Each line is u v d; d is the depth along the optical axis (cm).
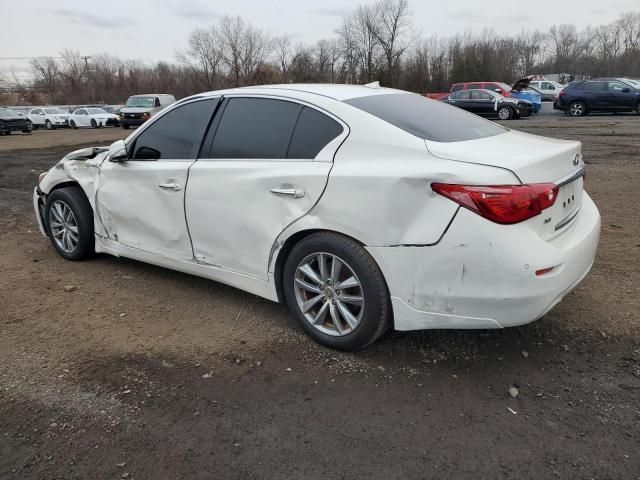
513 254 264
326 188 307
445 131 321
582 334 344
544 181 281
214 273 379
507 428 258
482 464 235
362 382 297
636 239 526
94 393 288
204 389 292
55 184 494
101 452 244
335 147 314
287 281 338
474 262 269
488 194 264
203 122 382
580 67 7925
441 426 260
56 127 3391
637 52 7744
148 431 258
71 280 450
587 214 346
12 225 636
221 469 234
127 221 429
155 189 399
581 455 238
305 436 254
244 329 360
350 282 311
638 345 329
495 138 331
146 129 416
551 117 2356
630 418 262
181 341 344
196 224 376
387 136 302
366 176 293
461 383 295
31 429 259
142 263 490
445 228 272
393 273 291
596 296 396
